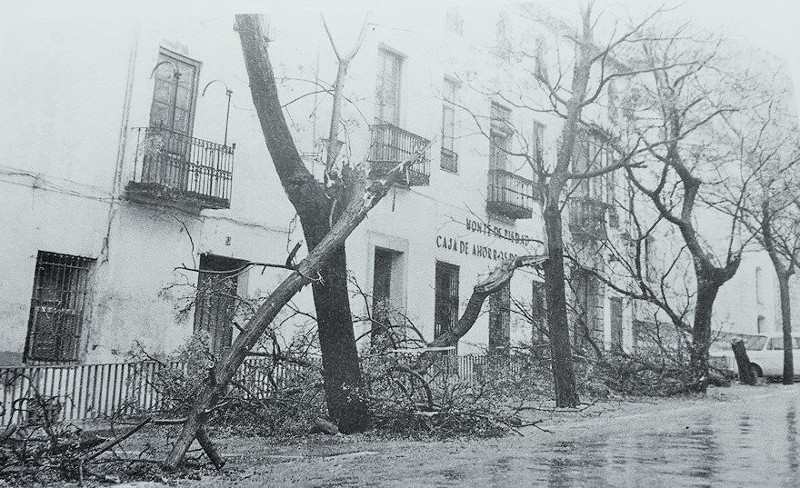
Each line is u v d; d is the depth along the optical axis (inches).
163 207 522.6
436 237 744.3
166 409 416.2
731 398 682.2
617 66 691.4
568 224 749.3
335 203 389.1
